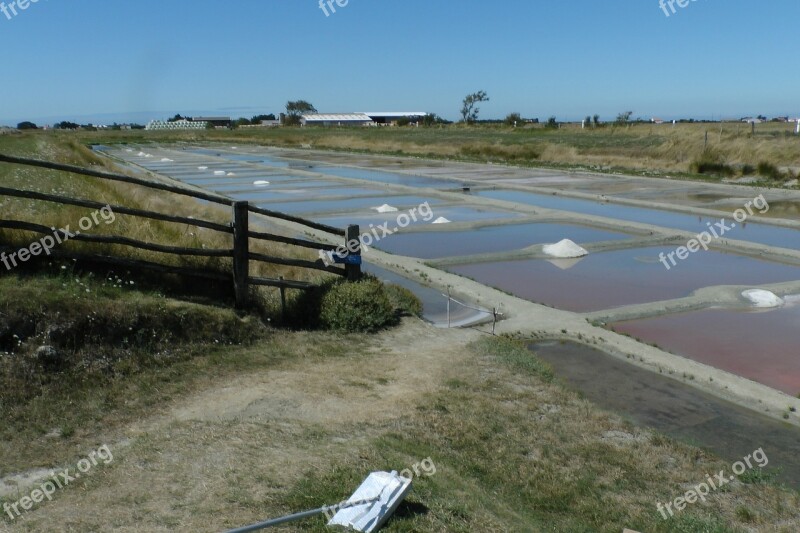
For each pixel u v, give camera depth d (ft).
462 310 36.22
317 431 18.19
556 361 28.76
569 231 62.75
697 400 24.85
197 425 17.92
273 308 28.78
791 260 50.62
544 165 133.90
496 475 17.42
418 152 175.11
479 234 61.36
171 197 62.59
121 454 16.08
